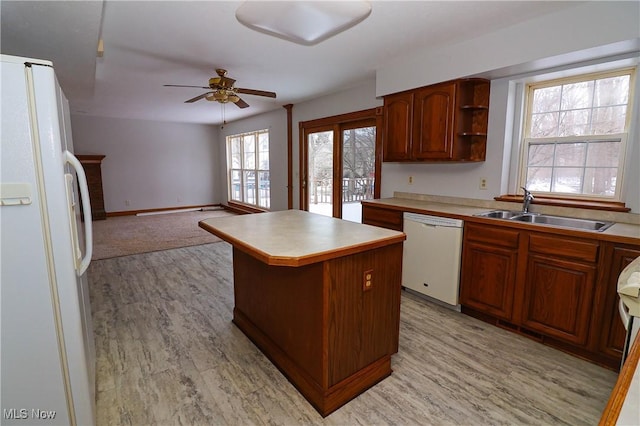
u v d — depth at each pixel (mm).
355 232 2094
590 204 2605
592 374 2104
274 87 4543
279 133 6363
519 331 2609
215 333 2602
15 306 1174
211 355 2307
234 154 8547
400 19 2457
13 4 1754
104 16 2359
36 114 1130
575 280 2229
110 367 2156
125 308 3025
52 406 1274
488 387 1985
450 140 3125
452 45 3006
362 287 1875
